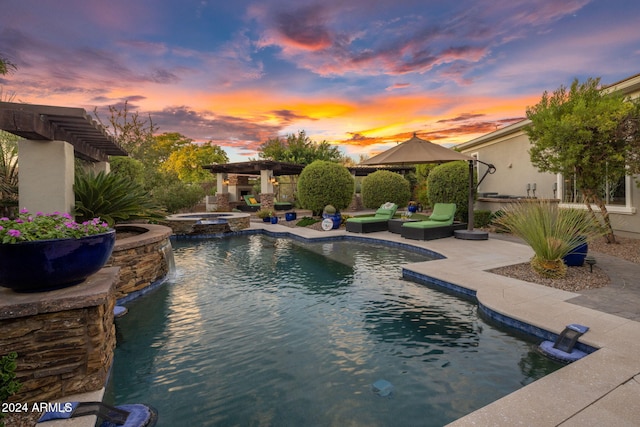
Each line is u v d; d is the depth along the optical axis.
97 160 8.51
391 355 3.40
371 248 9.48
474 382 2.90
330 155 30.58
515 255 7.46
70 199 5.53
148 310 4.80
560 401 2.39
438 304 4.86
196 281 6.27
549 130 7.68
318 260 7.96
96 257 2.99
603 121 6.68
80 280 2.98
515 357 3.33
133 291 5.41
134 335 3.97
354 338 3.81
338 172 14.96
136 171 13.91
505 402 2.39
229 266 7.45
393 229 11.40
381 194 19.17
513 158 13.52
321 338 3.81
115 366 3.26
